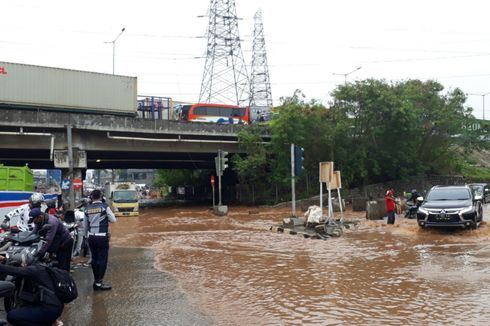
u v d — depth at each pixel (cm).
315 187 3769
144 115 3959
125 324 630
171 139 3516
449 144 4191
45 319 495
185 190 6303
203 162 4753
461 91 4056
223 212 2894
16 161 4109
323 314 666
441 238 1483
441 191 1723
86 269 1059
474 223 1569
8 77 2950
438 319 627
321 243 1438
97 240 833
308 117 3669
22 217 874
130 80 3409
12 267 488
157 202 5359
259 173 3872
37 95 3041
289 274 955
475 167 5862
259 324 624
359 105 3700
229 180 4922
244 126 3875
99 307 717
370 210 2269
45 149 3089
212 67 5912
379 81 3750
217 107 4325
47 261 698
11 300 605
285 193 3884
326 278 909
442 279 871
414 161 3978
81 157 3138
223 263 1102
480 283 827
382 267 1013
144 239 1677
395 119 3597
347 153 3738
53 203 1115
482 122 4153
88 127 3084
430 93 3912
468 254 1156
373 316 650
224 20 6022
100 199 852
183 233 1844
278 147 3731
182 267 1058
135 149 3444
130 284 880
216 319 649
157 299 763
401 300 730
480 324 603
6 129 2909
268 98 7112
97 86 3266
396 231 1720
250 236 1675
